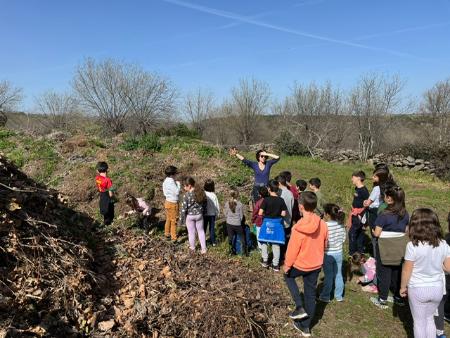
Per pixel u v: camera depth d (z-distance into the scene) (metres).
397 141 29.97
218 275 6.25
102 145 14.01
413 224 4.21
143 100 28.61
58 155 12.87
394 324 5.49
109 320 4.64
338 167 19.06
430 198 13.84
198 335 4.70
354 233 7.49
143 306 5.00
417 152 20.34
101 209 8.25
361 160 23.64
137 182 11.34
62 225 6.03
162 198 11.00
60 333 4.14
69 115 33.00
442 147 19.22
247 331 4.84
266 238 6.96
